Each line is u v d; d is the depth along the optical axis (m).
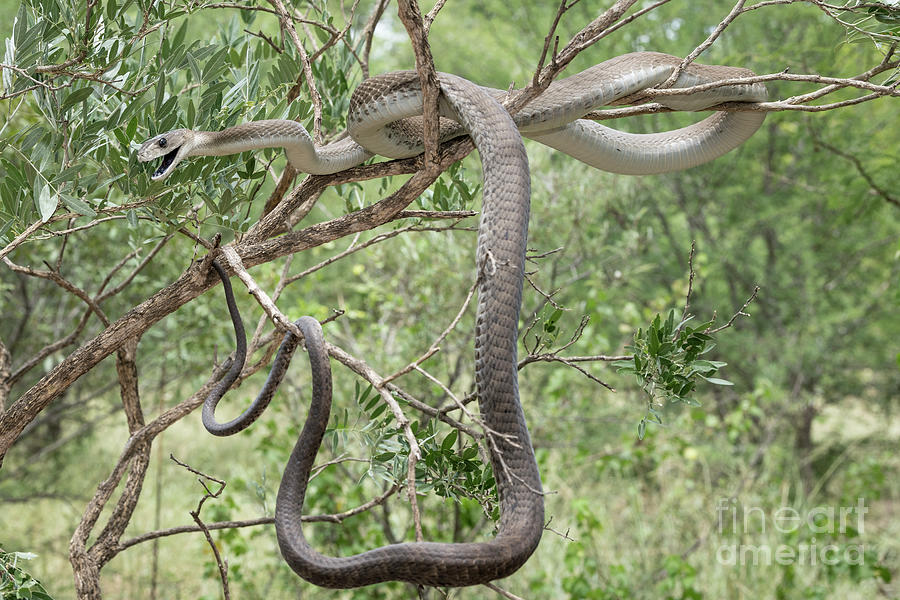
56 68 2.56
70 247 7.04
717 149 3.72
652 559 7.68
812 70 7.70
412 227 3.61
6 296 6.91
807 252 10.99
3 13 5.93
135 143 2.98
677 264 11.33
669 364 2.75
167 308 2.81
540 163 7.67
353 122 2.94
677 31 10.95
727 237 12.02
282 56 3.42
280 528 2.16
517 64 12.08
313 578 2.05
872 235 10.98
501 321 2.48
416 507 2.06
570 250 7.73
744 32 10.28
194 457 9.85
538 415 7.80
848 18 3.25
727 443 9.44
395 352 7.31
